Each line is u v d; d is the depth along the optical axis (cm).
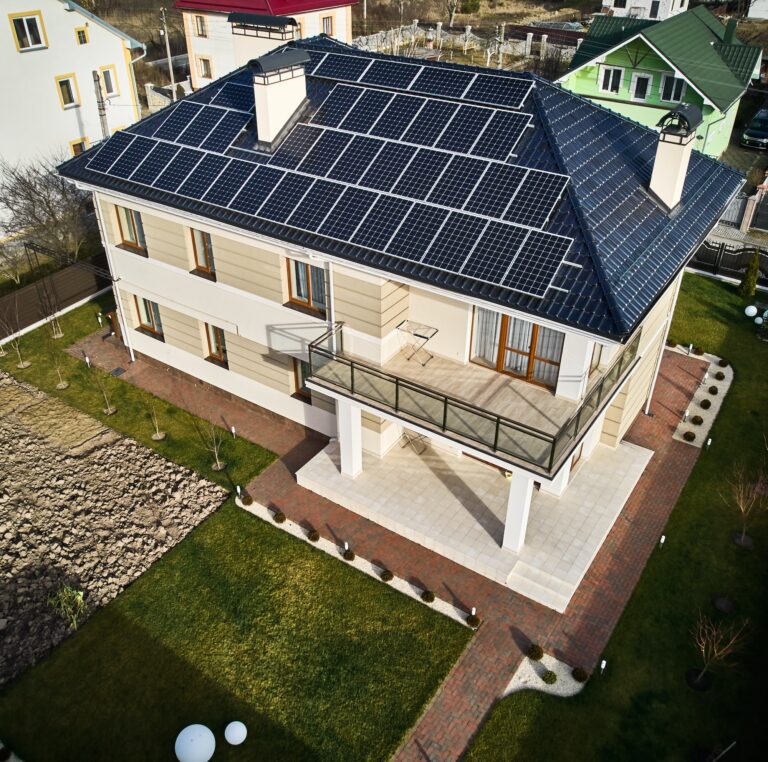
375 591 1778
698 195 1992
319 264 1848
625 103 4328
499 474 2061
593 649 1639
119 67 3947
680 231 1791
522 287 1495
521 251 1554
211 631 1694
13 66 3431
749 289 2950
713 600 1748
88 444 2261
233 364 2333
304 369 2170
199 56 4825
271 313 2092
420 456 2131
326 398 2130
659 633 1673
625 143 1978
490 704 1535
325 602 1755
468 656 1627
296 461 2188
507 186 1677
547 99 1878
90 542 1917
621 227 1658
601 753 1446
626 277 1523
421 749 1459
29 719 1523
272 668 1612
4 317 2836
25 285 3167
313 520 1980
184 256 2206
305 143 1977
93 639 1680
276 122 1998
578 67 4344
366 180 1817
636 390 2148
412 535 1898
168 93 5325
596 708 1524
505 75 1936
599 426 2089
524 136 1777
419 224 1678
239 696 1559
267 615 1727
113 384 2547
